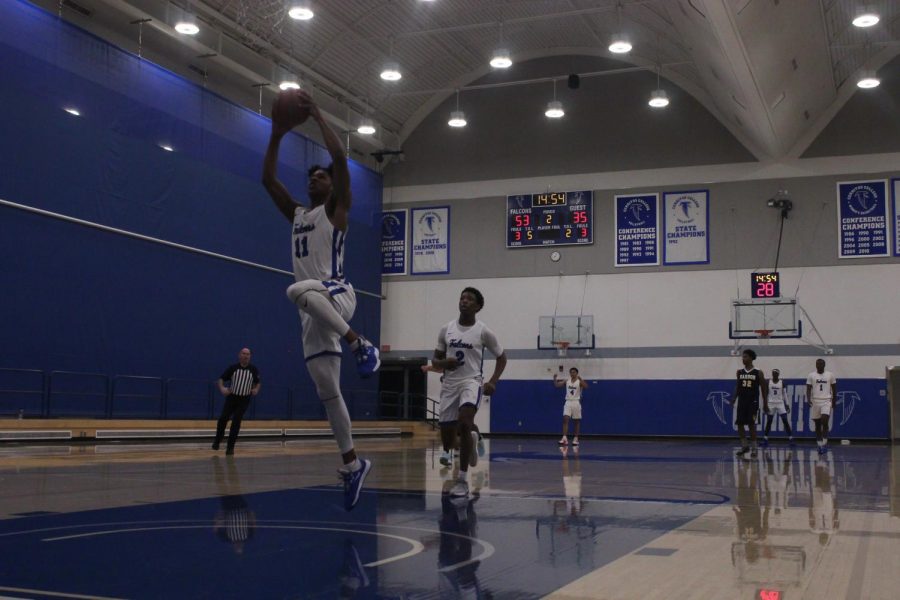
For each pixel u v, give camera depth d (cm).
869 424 2508
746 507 627
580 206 2847
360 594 307
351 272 2834
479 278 2939
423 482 855
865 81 2088
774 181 2661
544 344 2830
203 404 2125
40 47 1733
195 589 314
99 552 399
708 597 306
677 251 2738
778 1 1523
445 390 809
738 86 1902
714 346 2672
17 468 998
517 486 816
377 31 2539
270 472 970
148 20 1992
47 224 1734
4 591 309
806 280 2606
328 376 509
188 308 2092
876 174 2573
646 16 2303
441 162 3023
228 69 2288
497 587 321
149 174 1989
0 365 1625
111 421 1816
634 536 464
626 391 2739
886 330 2527
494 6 2467
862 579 340
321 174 515
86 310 1817
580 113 2877
